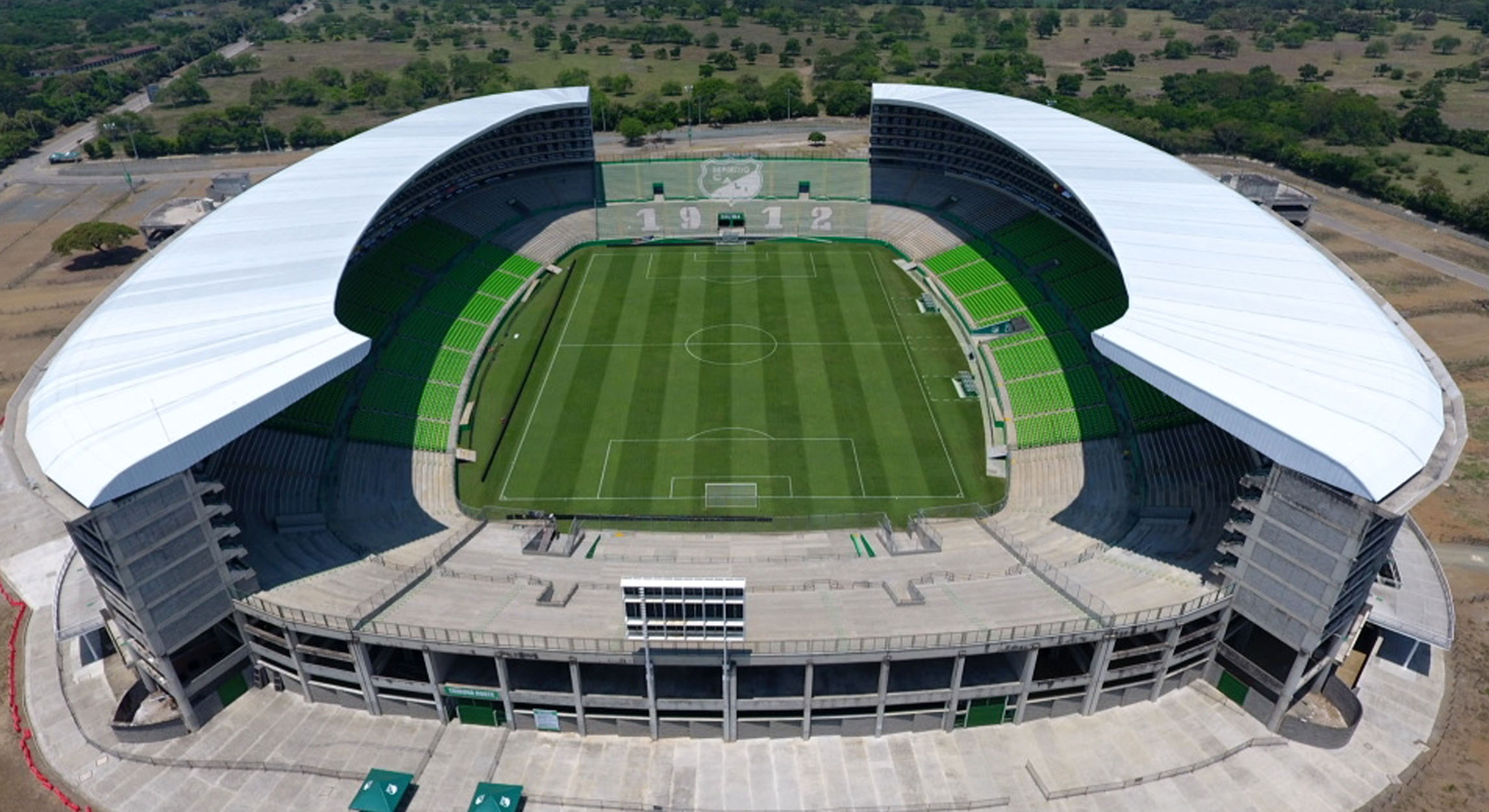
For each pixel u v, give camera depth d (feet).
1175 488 200.44
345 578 167.43
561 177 385.70
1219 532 180.96
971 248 336.29
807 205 384.88
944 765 150.20
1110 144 284.41
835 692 154.30
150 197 438.81
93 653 175.63
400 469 222.69
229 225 228.43
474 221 347.15
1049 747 153.38
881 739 155.43
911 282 336.08
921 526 197.57
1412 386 156.76
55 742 155.12
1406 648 173.17
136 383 157.28
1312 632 142.00
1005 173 349.00
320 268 201.16
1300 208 325.21
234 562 156.97
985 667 160.76
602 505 214.28
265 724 158.30
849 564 176.96
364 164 273.75
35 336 304.09
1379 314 180.45
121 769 149.89
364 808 138.41
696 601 132.16
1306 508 137.90
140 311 184.24
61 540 206.59
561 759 151.43
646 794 144.87
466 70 653.30
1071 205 312.71
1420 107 569.64
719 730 154.51
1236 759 151.02
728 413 252.42
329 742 154.71
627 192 386.52
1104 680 155.02
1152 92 642.63
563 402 258.16
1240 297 183.83
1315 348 165.89
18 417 161.79
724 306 319.06
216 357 164.35
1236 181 325.83
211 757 151.74
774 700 149.07
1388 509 130.11
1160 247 206.08
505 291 318.24
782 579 169.99
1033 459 226.38
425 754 152.25
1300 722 152.15
